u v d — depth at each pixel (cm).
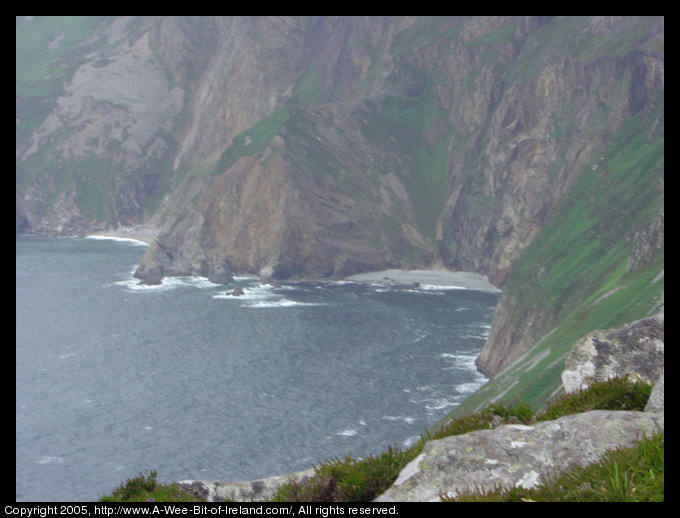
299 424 11094
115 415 11725
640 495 974
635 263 14175
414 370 13938
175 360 14825
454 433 1431
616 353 1700
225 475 9306
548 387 10694
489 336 16100
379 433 10656
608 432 1185
